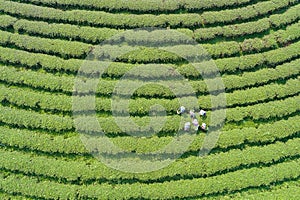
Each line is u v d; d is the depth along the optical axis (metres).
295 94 27.78
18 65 28.09
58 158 26.20
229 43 28.58
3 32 28.47
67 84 27.33
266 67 28.48
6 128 26.58
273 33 29.05
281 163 26.20
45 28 28.48
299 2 29.92
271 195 25.38
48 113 27.11
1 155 25.80
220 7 29.80
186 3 29.50
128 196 25.20
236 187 25.52
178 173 25.78
